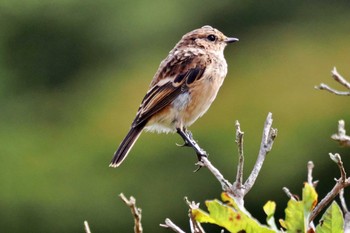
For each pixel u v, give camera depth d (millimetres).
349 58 21500
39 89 22656
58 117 21875
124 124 21219
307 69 21250
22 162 19906
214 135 18859
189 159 18625
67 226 19188
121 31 22797
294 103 19938
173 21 22859
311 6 23484
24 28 22812
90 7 22734
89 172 19609
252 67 22344
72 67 23000
